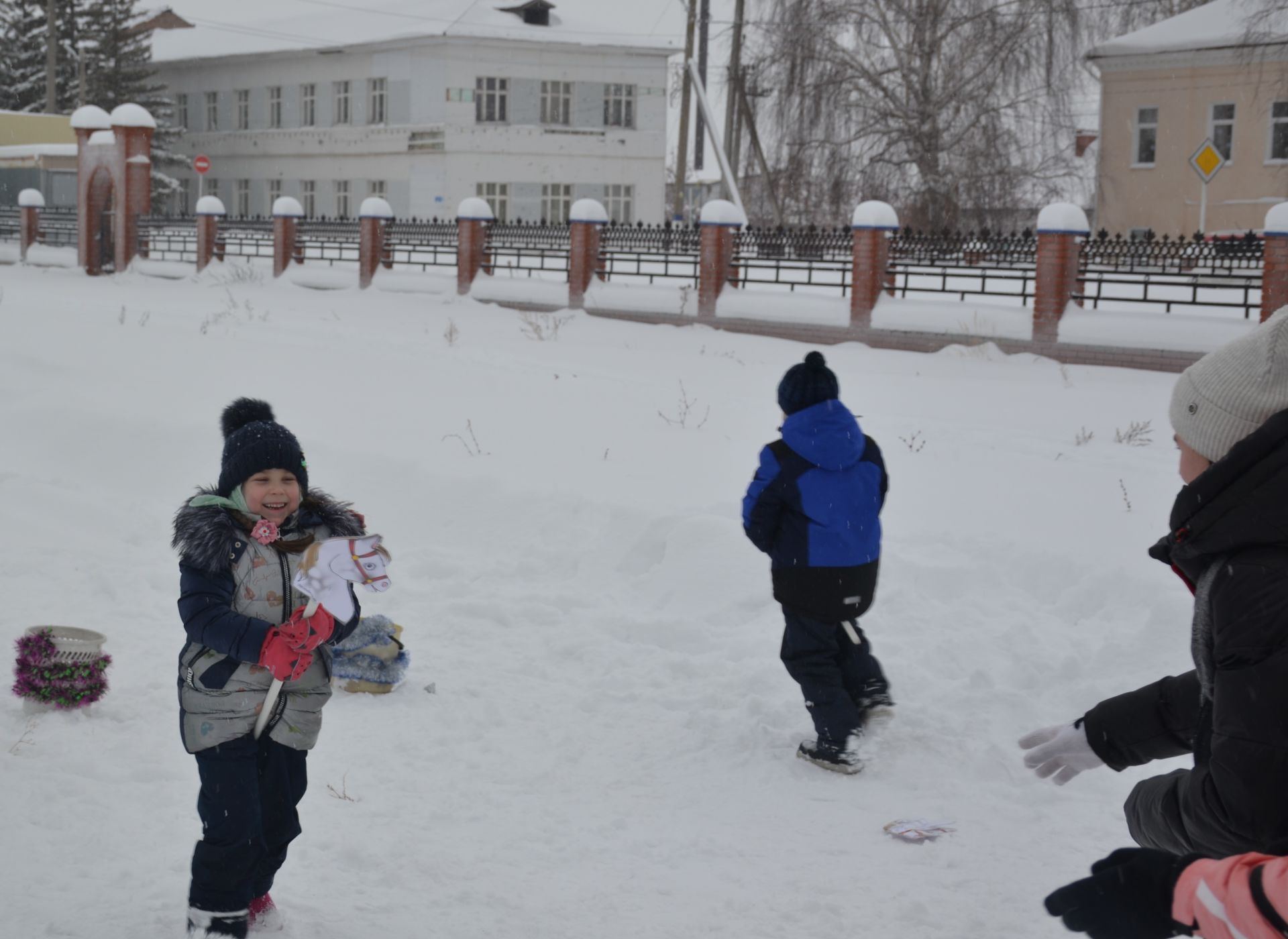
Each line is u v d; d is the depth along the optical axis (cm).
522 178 5184
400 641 620
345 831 450
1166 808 255
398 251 2830
